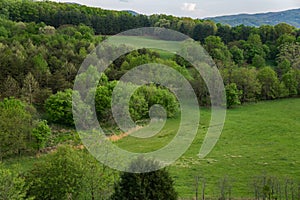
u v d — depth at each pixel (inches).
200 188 1521.9
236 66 3597.4
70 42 3732.8
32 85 2859.3
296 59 4158.5
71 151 1216.8
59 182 1143.0
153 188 935.7
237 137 2272.4
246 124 2554.1
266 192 1371.8
